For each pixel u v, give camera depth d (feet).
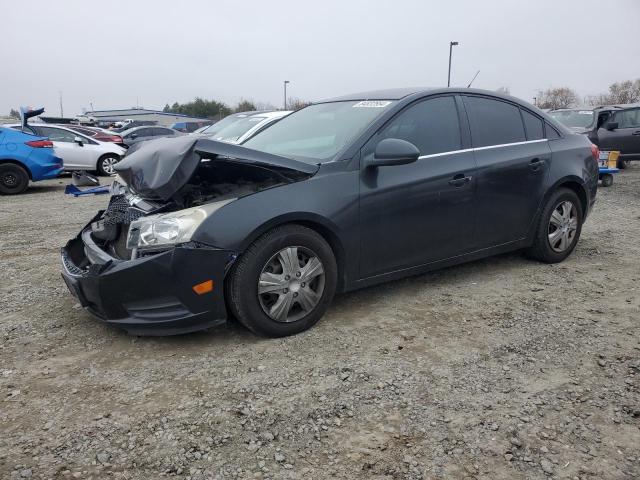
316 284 11.68
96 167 47.39
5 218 27.07
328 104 15.28
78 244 13.28
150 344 11.24
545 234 15.98
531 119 15.85
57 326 12.25
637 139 41.52
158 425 8.48
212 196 11.25
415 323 12.18
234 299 10.82
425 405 8.95
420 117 13.38
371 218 12.12
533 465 7.52
